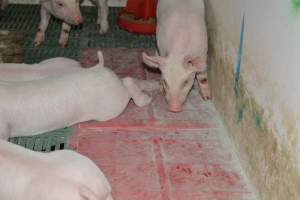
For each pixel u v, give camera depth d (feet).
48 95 4.28
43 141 4.37
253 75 3.78
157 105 5.02
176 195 3.74
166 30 5.00
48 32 6.65
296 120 3.01
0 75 4.54
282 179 3.24
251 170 3.87
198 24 4.95
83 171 3.13
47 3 5.93
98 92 4.50
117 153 4.21
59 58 4.98
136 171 3.99
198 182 3.90
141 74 5.66
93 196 2.96
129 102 5.04
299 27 2.94
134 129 4.58
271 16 3.38
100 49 6.24
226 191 3.81
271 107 3.41
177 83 4.69
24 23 6.88
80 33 6.68
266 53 3.49
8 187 3.21
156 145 4.35
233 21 4.28
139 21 6.50
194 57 4.68
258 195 3.72
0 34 5.93
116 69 5.73
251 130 3.85
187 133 4.56
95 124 4.62
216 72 4.96
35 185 3.12
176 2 5.19
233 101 4.35
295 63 3.00
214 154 4.26
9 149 3.32
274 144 3.37
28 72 4.65
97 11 7.39
